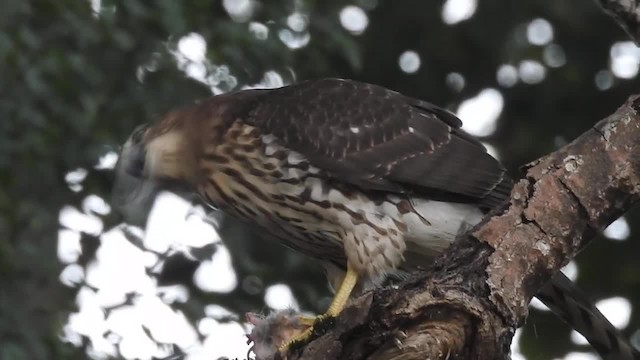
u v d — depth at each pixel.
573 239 7.11
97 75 12.59
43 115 12.67
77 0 12.52
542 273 7.05
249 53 13.05
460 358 6.82
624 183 7.10
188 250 12.38
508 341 6.90
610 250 15.13
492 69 16.02
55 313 12.27
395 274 9.68
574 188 7.09
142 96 12.89
